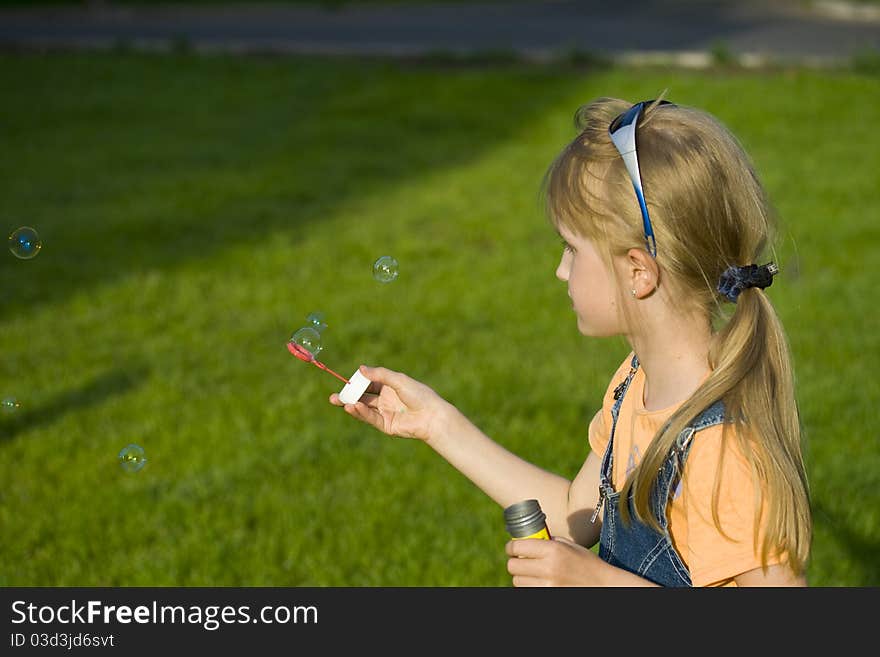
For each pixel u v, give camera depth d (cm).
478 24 2503
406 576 479
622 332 225
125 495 555
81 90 1722
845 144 1313
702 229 210
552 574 214
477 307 815
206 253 950
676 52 1962
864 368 690
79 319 802
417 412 272
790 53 1927
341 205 1105
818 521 505
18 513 535
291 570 488
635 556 225
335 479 568
